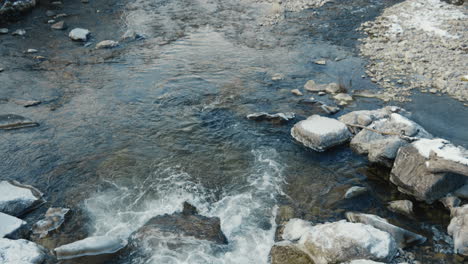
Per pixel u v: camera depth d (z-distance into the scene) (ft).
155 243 22.16
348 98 38.14
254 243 22.65
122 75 43.16
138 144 31.60
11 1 59.62
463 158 23.38
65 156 30.04
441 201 25.63
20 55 47.75
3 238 21.26
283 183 27.73
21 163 29.22
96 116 35.32
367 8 65.41
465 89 38.93
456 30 51.44
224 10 66.59
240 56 48.34
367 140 30.68
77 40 52.54
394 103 37.32
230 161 29.91
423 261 21.12
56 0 68.74
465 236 21.68
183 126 34.01
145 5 68.80
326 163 29.86
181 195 26.48
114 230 23.45
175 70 44.39
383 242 20.52
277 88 40.63
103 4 68.69
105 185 27.25
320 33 55.88
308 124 32.48
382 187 27.37
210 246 22.08
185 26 58.85
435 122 34.22
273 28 58.13
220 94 39.27
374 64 45.60
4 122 33.37
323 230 21.49
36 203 25.27
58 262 20.85
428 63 44.34
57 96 38.65
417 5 61.72
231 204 25.72
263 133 33.35
